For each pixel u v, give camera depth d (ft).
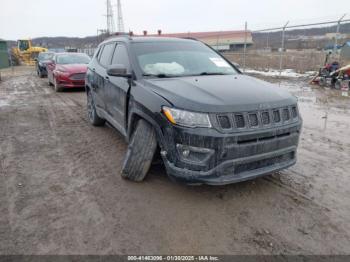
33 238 8.14
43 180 11.57
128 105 12.23
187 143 8.92
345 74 35.73
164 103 9.52
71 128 19.25
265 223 8.84
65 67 36.65
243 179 9.20
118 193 10.52
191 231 8.47
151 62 12.67
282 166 10.04
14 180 11.55
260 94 9.93
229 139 8.70
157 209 9.53
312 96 31.37
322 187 11.00
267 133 9.27
